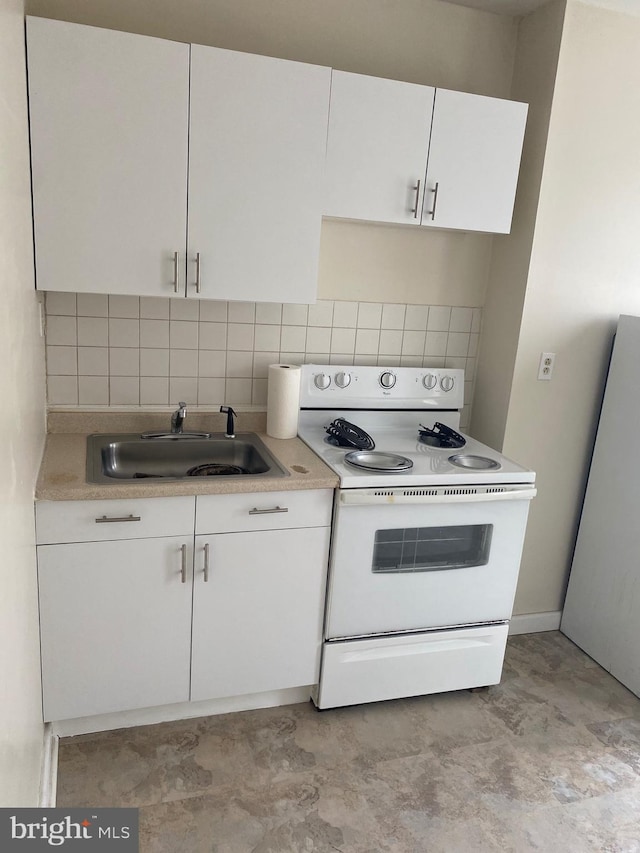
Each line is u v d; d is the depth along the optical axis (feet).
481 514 6.93
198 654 6.37
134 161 5.88
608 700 7.73
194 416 7.63
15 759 3.81
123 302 7.14
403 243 8.09
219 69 5.91
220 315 7.54
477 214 7.18
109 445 6.97
